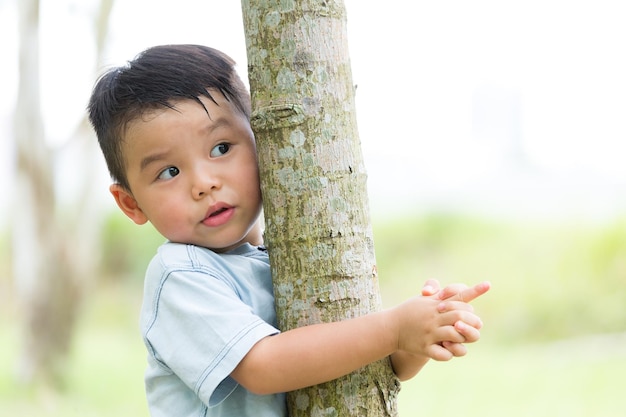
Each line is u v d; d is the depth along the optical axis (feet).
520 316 38.47
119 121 7.51
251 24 7.25
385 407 7.30
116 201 8.09
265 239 7.37
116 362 34.45
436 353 6.68
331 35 7.19
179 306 7.19
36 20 33.04
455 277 43.27
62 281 33.35
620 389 26.37
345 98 7.22
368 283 7.21
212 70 7.61
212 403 7.04
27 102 33.22
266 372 6.85
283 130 7.12
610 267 39.27
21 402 29.50
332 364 6.84
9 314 47.03
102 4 33.35
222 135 7.48
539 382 27.84
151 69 7.52
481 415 24.11
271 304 7.66
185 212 7.45
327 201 7.09
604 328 37.22
